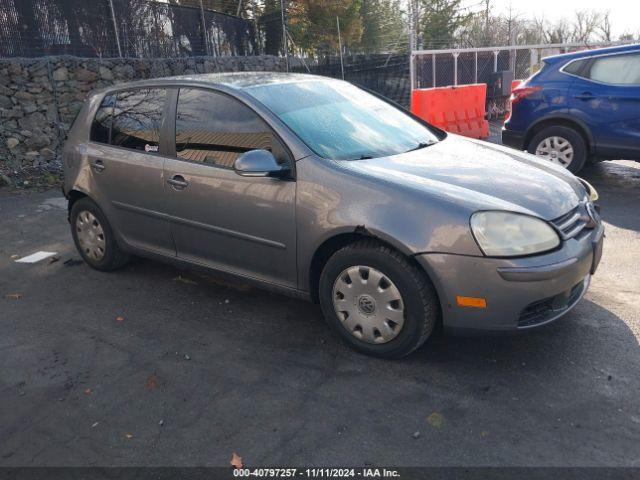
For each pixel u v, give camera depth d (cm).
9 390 334
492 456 263
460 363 341
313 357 355
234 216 387
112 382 338
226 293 459
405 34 2181
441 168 360
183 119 421
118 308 439
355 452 270
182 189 412
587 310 400
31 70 966
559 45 1812
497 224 307
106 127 479
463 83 1677
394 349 337
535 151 805
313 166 351
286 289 380
